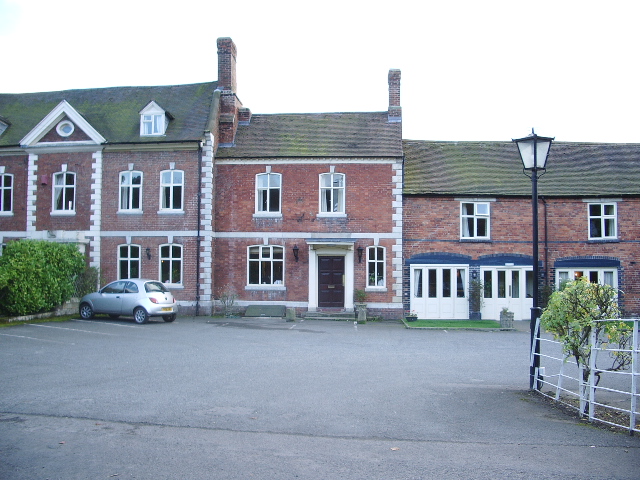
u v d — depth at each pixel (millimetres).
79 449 6938
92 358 14133
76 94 30641
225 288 26594
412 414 8953
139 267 26453
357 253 26172
